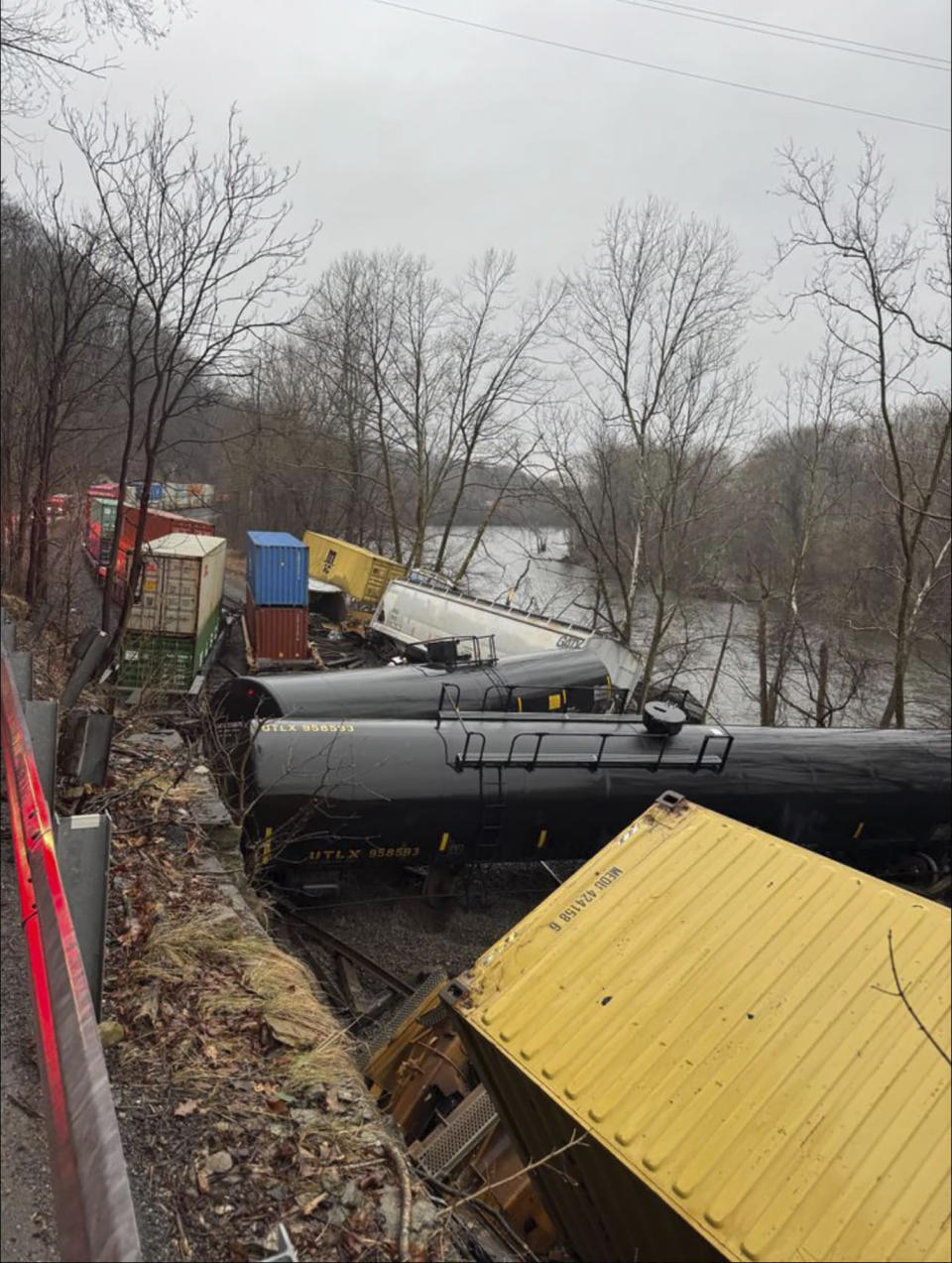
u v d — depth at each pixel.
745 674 33.94
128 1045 4.69
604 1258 5.21
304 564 25.58
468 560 38.69
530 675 16.17
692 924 5.16
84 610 22.02
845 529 34.16
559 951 5.32
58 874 3.32
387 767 10.74
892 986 4.39
